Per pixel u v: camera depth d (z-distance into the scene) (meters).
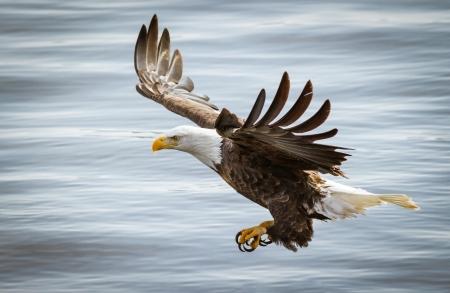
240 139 8.10
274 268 11.76
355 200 8.91
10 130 17.73
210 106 11.16
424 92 19.39
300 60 22.31
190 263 11.93
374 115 17.94
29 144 16.78
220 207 13.62
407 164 15.03
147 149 16.34
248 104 18.70
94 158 16.03
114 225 13.05
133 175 15.23
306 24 25.45
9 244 12.59
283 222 8.98
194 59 22.39
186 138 8.98
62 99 19.97
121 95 20.16
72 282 11.61
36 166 15.74
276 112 7.41
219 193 14.19
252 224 12.95
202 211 13.48
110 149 16.39
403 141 16.25
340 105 18.81
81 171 15.47
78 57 23.20
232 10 27.83
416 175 14.49
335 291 11.06
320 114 7.35
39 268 12.02
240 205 13.68
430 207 13.23
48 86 20.78
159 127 17.80
